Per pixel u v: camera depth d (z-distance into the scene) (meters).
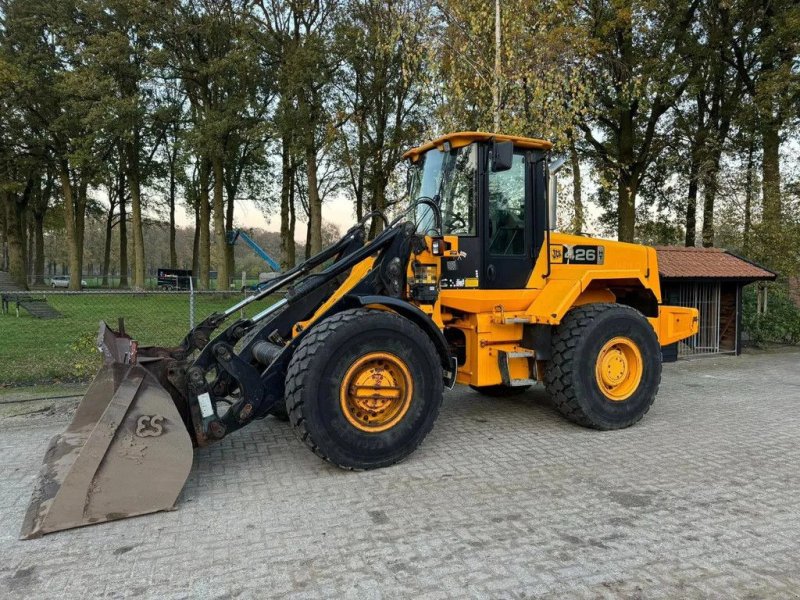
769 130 14.22
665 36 15.09
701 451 4.54
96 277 51.16
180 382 3.95
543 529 3.15
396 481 3.89
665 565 2.76
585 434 5.02
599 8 13.77
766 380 7.67
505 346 5.09
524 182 5.14
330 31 18.44
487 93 8.96
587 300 5.62
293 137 18.31
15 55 22.62
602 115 16.33
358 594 2.54
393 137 19.30
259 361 4.51
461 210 4.96
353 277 4.90
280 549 2.96
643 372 5.23
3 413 5.68
